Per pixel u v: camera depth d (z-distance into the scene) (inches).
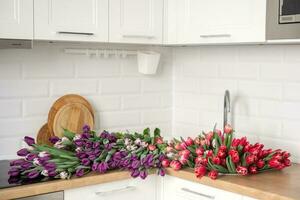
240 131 110.4
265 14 88.9
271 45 103.0
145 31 106.1
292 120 100.0
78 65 109.7
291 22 82.9
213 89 116.3
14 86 100.7
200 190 89.0
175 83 126.0
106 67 114.4
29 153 88.7
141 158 92.0
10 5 87.1
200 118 120.0
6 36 87.0
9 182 81.9
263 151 91.2
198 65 119.7
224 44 105.3
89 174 87.7
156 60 116.2
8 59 99.5
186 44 107.1
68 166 85.6
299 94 98.5
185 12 105.3
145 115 122.3
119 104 117.2
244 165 88.6
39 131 103.8
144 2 105.9
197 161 89.6
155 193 96.5
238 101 110.6
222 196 85.0
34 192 79.7
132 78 119.2
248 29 92.2
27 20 89.3
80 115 107.9
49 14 92.0
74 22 95.3
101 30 99.0
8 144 100.7
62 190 83.3
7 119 100.3
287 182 83.4
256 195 78.5
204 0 100.7
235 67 110.8
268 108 104.4
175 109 126.7
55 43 105.9
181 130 125.5
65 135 94.8
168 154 94.7
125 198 92.0
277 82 102.4
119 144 94.3
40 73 104.1
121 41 102.3
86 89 111.4
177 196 93.7
